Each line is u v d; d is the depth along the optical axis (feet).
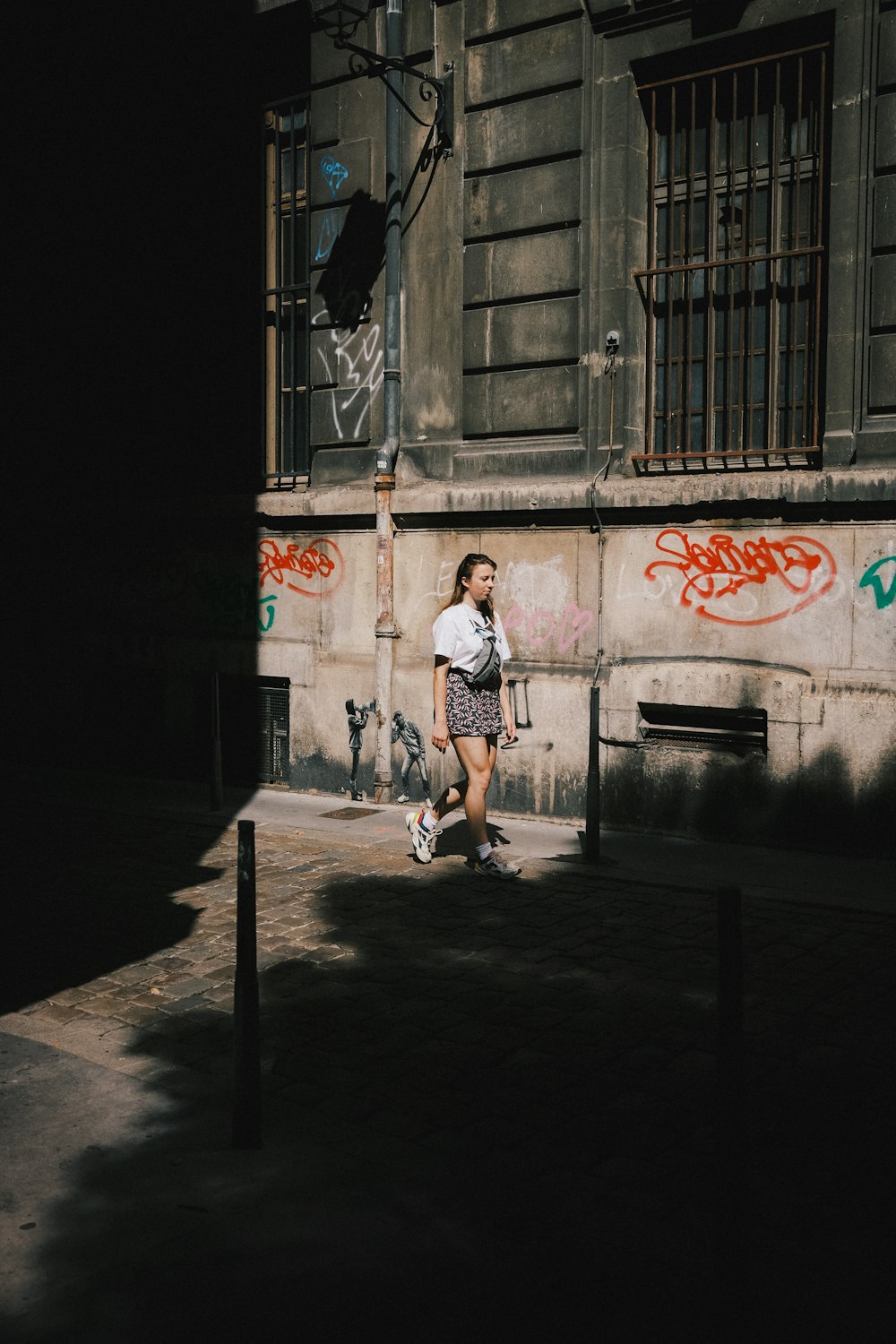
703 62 23.54
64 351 35.35
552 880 20.95
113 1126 11.72
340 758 28.73
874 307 21.39
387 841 24.00
